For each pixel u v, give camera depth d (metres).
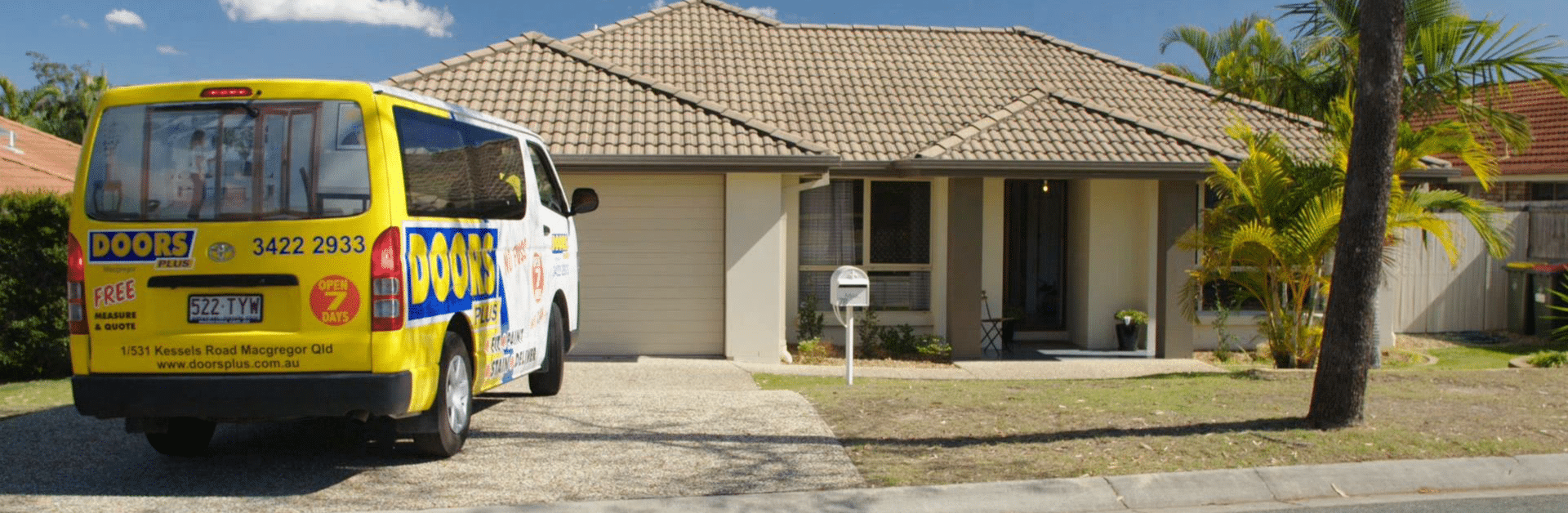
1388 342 15.55
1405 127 11.83
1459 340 16.77
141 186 6.08
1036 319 16.33
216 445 7.35
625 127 13.25
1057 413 8.30
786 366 12.66
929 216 15.23
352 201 5.98
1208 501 6.32
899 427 7.80
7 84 38.69
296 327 5.94
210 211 6.02
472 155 7.17
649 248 13.15
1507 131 13.34
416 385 6.16
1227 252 11.94
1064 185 16.36
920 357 14.30
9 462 6.85
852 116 14.99
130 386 5.96
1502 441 7.31
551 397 9.21
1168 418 8.07
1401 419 8.00
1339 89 14.09
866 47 17.58
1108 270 15.38
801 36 17.83
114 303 6.02
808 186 13.90
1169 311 14.51
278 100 6.07
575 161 12.40
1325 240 11.51
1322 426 7.69
